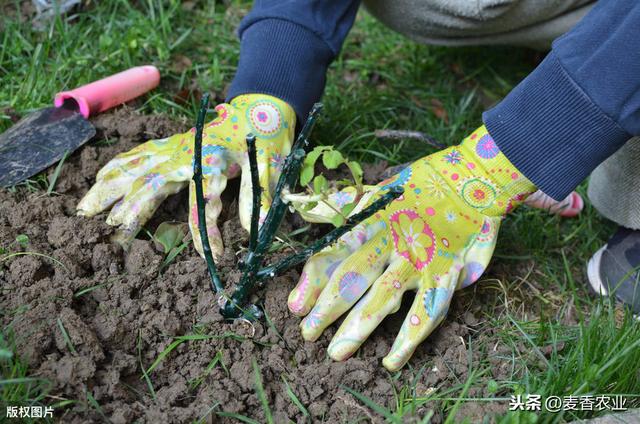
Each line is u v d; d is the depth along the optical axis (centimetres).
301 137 79
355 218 82
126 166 95
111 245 91
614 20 81
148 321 87
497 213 91
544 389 85
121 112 106
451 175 91
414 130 119
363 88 123
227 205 96
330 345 87
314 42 96
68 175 98
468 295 96
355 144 111
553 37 110
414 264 88
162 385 85
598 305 96
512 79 131
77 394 81
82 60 113
